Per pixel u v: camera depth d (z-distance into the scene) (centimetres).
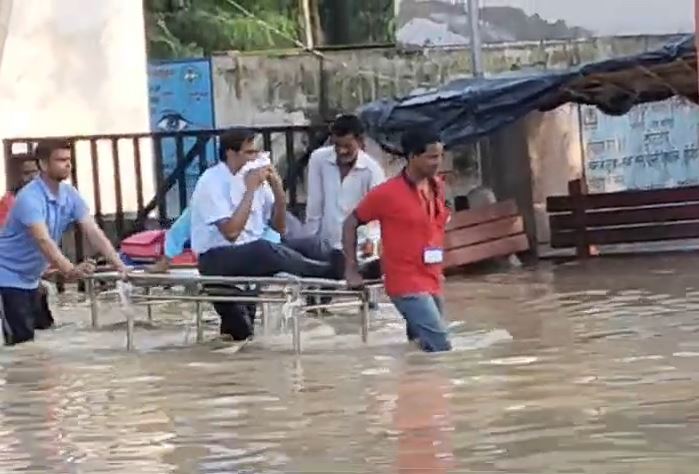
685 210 3067
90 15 3619
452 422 1300
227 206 1867
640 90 2889
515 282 2653
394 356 1716
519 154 3169
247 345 1873
